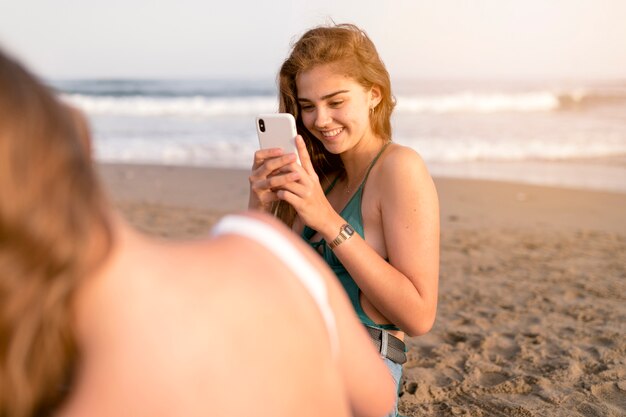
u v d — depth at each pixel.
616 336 4.02
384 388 1.20
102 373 0.73
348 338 1.08
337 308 1.06
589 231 7.43
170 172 12.34
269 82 53.25
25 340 0.68
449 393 3.31
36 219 0.65
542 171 12.66
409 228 2.11
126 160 14.87
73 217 0.68
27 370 0.72
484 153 15.04
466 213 8.57
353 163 2.37
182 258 0.82
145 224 7.41
